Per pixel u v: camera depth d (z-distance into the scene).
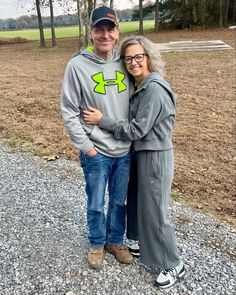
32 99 9.02
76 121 2.62
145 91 2.49
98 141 2.68
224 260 3.18
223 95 8.73
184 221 3.78
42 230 3.58
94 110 2.62
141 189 2.68
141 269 3.02
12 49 25.31
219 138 6.09
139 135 2.54
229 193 4.43
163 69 2.63
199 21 29.39
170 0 30.39
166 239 2.72
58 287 2.84
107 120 2.62
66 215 3.85
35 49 23.86
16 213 3.90
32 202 4.14
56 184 4.61
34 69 14.40
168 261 2.78
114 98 2.62
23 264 3.08
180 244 3.37
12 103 8.67
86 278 2.93
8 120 7.41
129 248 3.18
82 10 15.28
